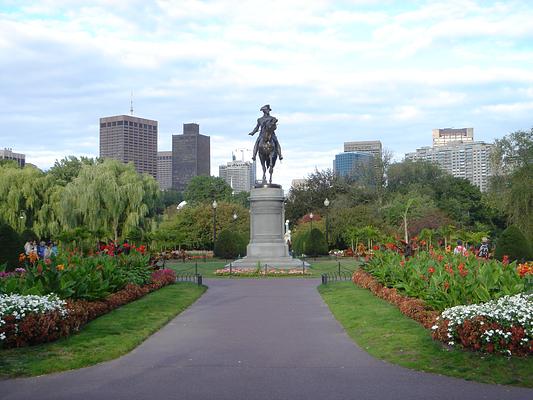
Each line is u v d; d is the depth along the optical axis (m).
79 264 18.12
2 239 29.98
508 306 10.75
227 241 51.00
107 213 48.97
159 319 15.41
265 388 8.90
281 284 27.12
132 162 55.62
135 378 9.52
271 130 36.88
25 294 12.83
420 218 60.81
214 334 13.70
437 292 13.53
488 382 8.98
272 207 36.03
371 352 11.31
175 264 43.19
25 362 10.27
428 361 10.22
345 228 60.31
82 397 8.47
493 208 57.34
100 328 13.57
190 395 8.53
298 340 12.87
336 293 21.55
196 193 107.19
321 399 8.31
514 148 54.81
